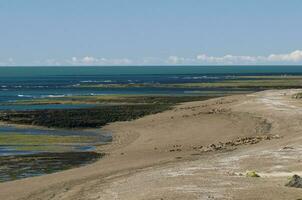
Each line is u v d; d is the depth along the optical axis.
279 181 37.59
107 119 97.69
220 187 36.00
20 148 68.44
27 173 51.59
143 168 48.69
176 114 97.69
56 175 48.50
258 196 33.06
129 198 35.12
